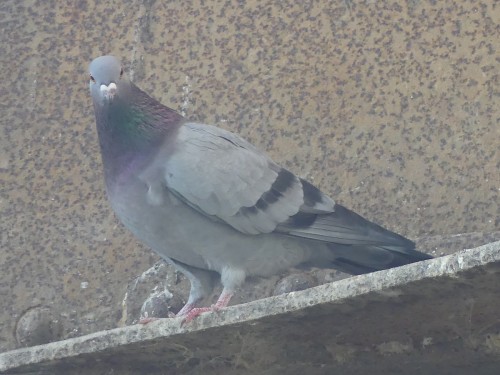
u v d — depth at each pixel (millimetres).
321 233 8562
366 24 9711
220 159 8469
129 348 7469
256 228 8492
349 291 6680
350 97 9586
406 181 9266
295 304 6836
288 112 9672
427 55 9508
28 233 9789
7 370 7766
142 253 9609
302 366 7777
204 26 10023
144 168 8422
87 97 10047
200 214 8445
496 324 7125
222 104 9797
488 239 8875
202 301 9156
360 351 7602
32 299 9625
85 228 9750
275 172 8680
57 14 10250
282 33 9875
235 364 7797
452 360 7508
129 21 10141
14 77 10156
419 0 9641
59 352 7535
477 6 9492
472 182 9117
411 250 8516
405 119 9414
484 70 9352
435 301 6793
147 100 8688
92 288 9594
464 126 9273
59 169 9914
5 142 10023
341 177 9406
